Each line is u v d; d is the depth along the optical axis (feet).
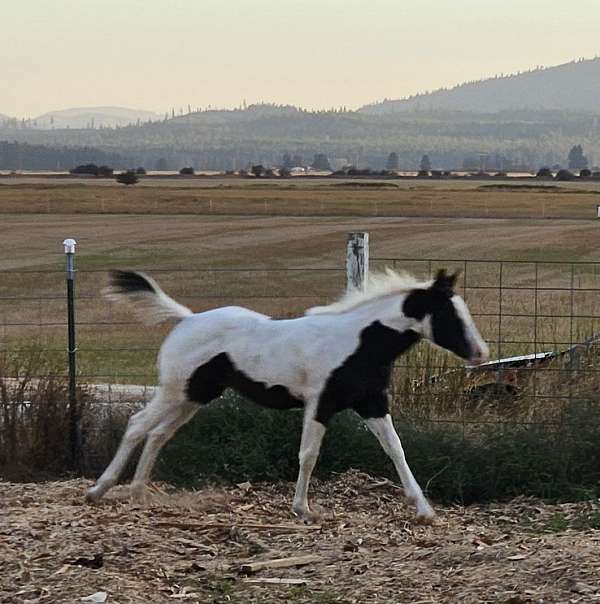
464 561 26.81
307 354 33.45
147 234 208.03
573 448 37.52
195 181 576.20
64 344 70.33
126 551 28.43
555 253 165.78
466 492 37.11
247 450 38.37
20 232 212.23
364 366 33.27
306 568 27.53
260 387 34.14
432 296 33.19
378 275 35.22
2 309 94.68
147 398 45.19
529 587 24.38
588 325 62.69
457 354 33.24
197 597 25.27
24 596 24.81
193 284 117.91
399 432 38.37
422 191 422.82
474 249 174.60
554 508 34.68
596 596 23.41
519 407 40.93
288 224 237.66
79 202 319.88
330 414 33.63
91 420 41.14
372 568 27.02
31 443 40.24
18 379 42.93
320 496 36.37
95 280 121.19
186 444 38.50
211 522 32.12
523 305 70.74
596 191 431.02
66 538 29.43
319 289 111.34
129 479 39.06
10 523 31.09
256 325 34.35
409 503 34.24
